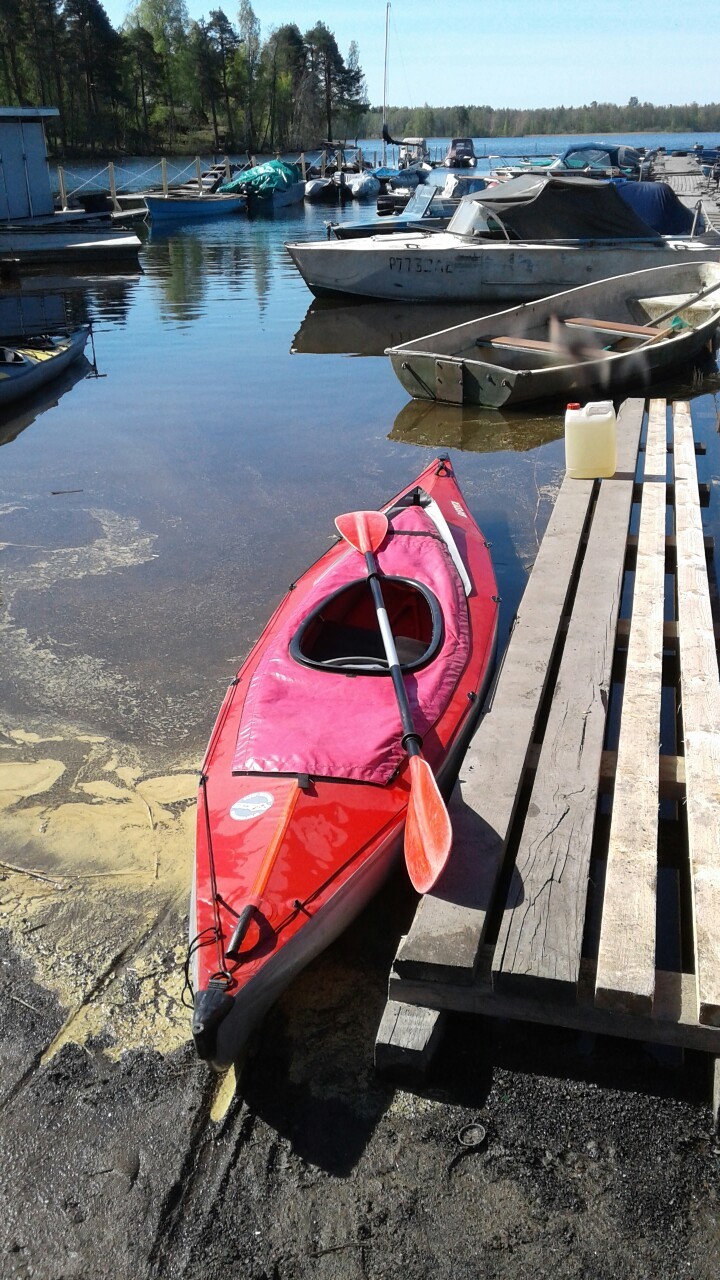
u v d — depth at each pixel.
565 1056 3.16
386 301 17.50
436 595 5.16
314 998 3.47
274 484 8.88
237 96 80.25
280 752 3.92
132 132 75.25
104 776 4.78
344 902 3.40
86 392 12.23
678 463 8.01
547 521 7.81
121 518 8.18
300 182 43.00
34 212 27.42
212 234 30.31
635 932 3.15
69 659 5.90
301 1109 3.05
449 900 3.40
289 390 12.16
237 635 6.15
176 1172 2.88
